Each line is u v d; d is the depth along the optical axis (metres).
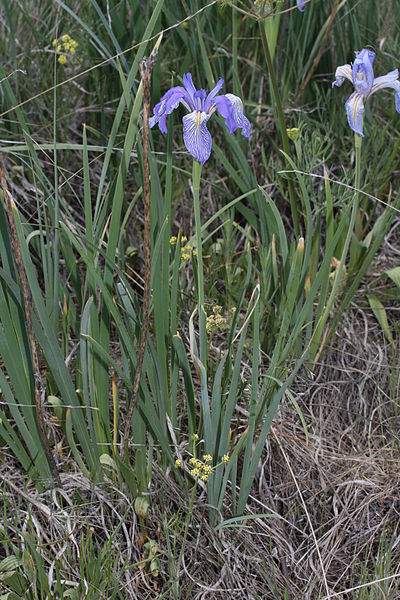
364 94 1.27
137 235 1.49
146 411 1.21
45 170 1.49
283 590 1.25
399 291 1.47
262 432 1.23
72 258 1.28
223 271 1.39
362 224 1.55
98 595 1.17
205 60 1.36
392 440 1.37
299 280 1.29
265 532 1.28
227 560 1.24
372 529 1.30
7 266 1.19
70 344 1.35
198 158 1.13
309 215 1.31
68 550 1.19
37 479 1.24
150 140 1.27
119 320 1.18
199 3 1.44
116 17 1.44
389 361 1.43
